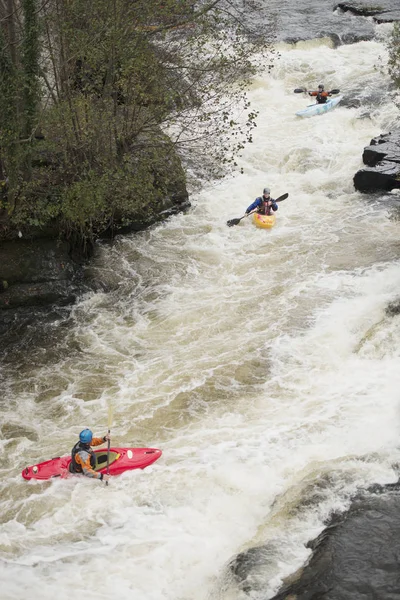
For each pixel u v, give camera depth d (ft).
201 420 39.17
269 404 39.68
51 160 55.93
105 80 57.67
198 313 49.55
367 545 27.89
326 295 49.19
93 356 46.44
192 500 33.22
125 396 42.16
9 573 29.45
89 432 35.29
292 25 102.37
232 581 27.55
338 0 115.24
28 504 34.14
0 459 37.96
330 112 78.64
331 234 57.47
